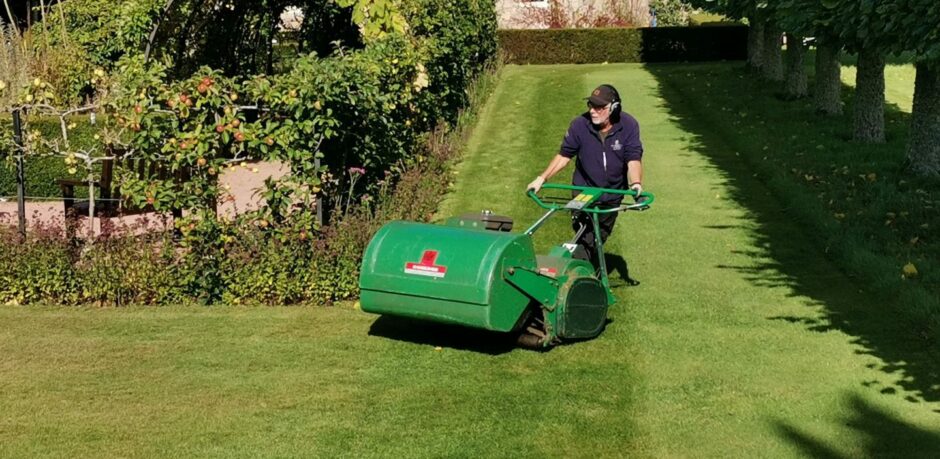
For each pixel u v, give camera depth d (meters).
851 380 6.48
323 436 5.72
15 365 6.87
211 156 8.48
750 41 25.22
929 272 8.40
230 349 7.16
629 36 29.38
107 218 9.08
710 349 7.06
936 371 6.61
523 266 6.73
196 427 5.84
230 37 13.66
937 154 12.47
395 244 6.77
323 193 8.87
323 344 7.23
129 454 5.51
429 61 13.16
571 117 17.84
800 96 19.80
